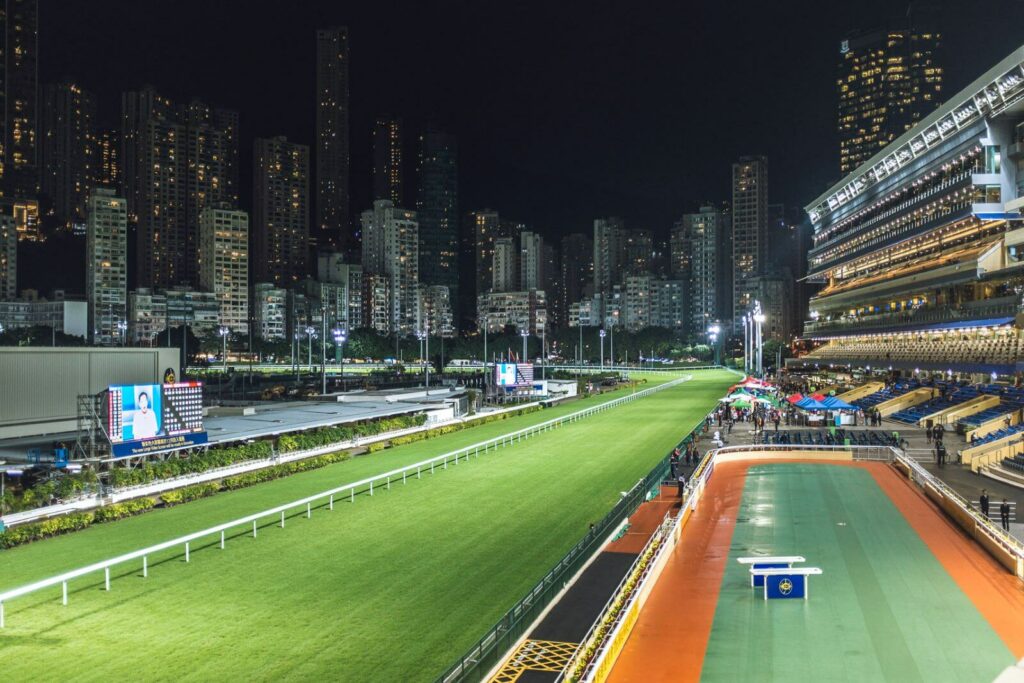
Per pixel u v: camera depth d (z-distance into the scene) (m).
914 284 103.62
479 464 62.75
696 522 43.78
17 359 61.22
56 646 26.36
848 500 48.88
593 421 95.56
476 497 49.78
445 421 89.31
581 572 33.19
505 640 24.92
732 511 46.34
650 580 32.03
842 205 143.00
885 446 64.75
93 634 27.36
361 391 118.06
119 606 30.00
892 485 53.50
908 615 29.06
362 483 51.12
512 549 38.06
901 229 116.19
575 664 23.00
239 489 51.78
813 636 27.22
